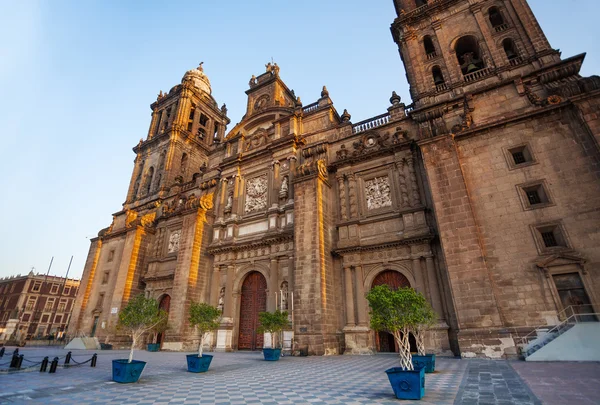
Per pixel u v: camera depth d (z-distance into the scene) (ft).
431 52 97.81
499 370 39.70
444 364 48.85
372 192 84.74
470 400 25.38
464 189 64.80
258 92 135.74
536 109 64.44
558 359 46.09
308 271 75.31
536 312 53.78
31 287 265.34
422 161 79.51
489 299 55.93
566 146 60.49
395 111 91.09
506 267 58.13
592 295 51.01
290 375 42.34
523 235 58.75
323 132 101.71
